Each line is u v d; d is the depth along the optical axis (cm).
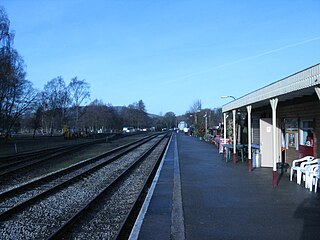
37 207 1123
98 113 11419
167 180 1482
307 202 960
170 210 941
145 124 15975
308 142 1393
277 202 967
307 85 892
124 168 2152
